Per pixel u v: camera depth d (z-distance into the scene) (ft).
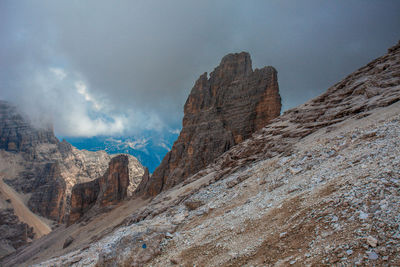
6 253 555.28
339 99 163.12
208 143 313.32
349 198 44.83
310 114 164.66
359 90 152.56
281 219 53.16
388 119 84.94
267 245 46.65
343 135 92.63
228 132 316.81
